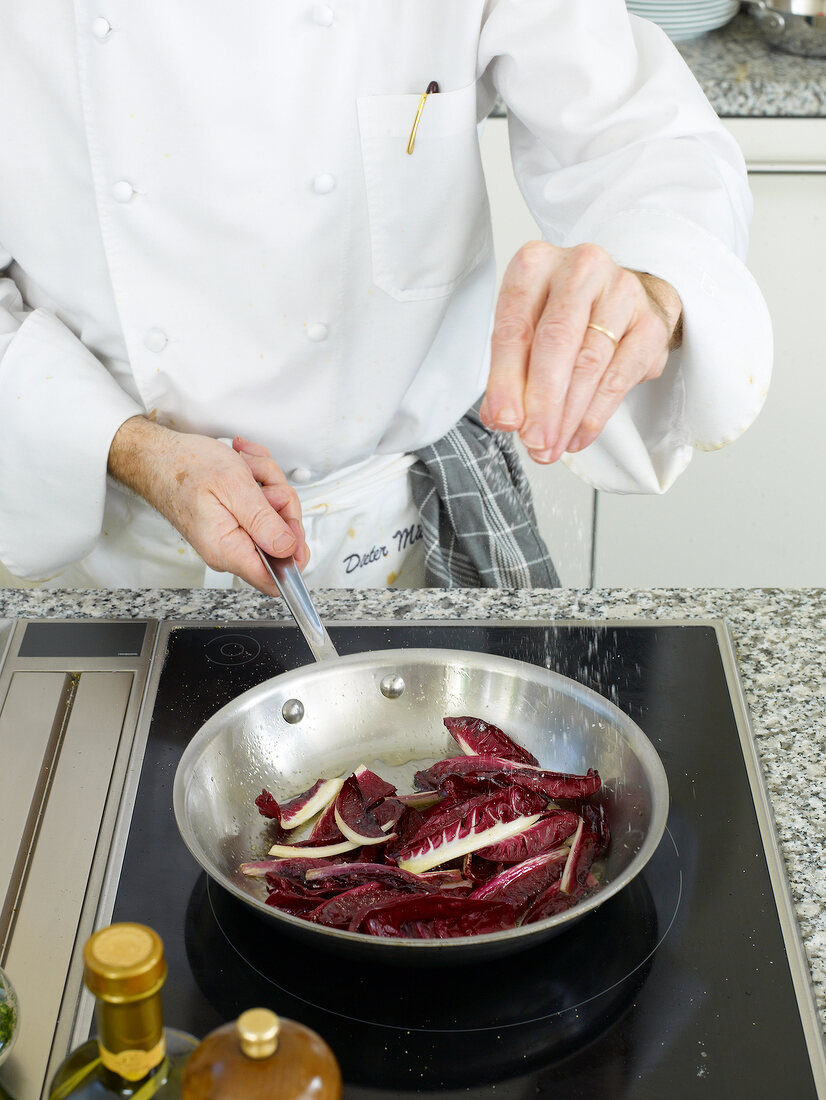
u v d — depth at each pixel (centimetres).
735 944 61
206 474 87
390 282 105
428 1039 56
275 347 105
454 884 65
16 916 63
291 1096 34
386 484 121
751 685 81
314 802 71
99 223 99
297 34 93
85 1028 56
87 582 118
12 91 96
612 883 57
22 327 101
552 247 70
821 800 71
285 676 76
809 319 192
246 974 60
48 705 80
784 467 201
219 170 96
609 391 67
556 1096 53
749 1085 54
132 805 71
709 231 84
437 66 99
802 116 180
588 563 210
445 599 92
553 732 75
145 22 91
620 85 97
